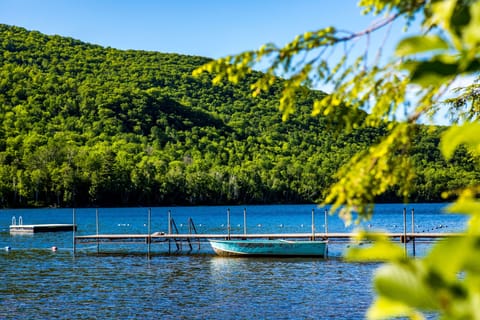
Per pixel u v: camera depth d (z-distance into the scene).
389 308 0.86
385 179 2.99
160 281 27.27
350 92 2.96
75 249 41.88
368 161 2.90
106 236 39.66
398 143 2.93
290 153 145.12
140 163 120.38
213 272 29.81
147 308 21.09
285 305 21.16
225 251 35.97
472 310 0.81
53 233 58.03
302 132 152.75
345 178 2.92
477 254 0.81
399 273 0.86
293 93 2.98
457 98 5.86
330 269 29.84
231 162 136.88
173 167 122.88
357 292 23.36
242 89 185.62
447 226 61.94
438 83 1.19
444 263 0.83
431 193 114.31
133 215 91.88
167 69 196.62
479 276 0.82
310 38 2.67
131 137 137.88
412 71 1.20
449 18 1.08
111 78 181.88
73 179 107.69
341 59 2.77
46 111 142.50
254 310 20.42
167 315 19.89
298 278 27.23
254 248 35.09
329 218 83.19
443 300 0.82
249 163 134.25
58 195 107.06
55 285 26.33
